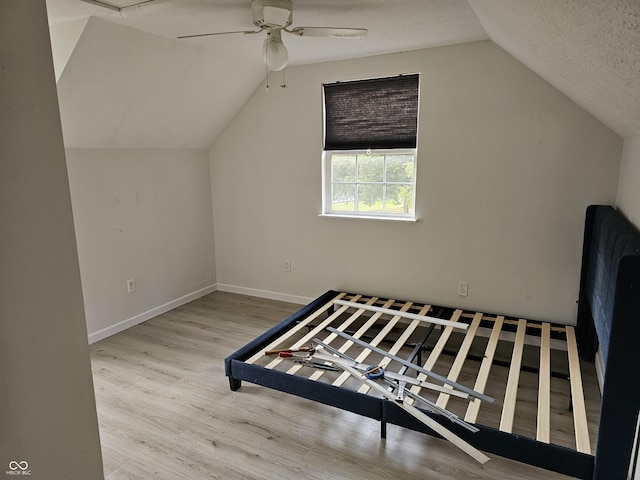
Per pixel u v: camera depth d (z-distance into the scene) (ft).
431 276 11.57
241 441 7.13
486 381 8.23
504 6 5.20
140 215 12.07
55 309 1.84
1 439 1.66
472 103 10.27
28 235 1.70
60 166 1.81
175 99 11.19
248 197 13.87
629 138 8.00
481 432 6.26
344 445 7.00
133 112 10.60
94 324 11.04
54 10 7.50
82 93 9.16
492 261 10.75
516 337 9.43
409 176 11.60
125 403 8.26
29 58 1.65
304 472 6.42
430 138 10.87
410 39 9.69
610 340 5.12
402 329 11.44
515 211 10.28
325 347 9.27
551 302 10.29
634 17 2.73
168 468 6.53
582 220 9.65
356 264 12.54
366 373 7.97
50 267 1.80
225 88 12.09
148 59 9.61
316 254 13.11
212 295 14.69
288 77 12.40
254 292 14.49
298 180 12.91
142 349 10.59
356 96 11.70
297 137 12.65
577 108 9.27
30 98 1.67
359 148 11.96
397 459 6.66
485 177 10.44
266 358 9.68
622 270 4.89
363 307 11.25
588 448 5.84
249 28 8.90
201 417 7.79
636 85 4.22
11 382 1.68
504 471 6.38
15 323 1.68
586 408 7.80
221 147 13.96
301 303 13.69
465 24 8.63
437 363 9.58
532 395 8.30
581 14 3.41
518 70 9.68
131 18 8.09
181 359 10.05
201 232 14.32
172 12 7.80
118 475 6.39
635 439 5.22
